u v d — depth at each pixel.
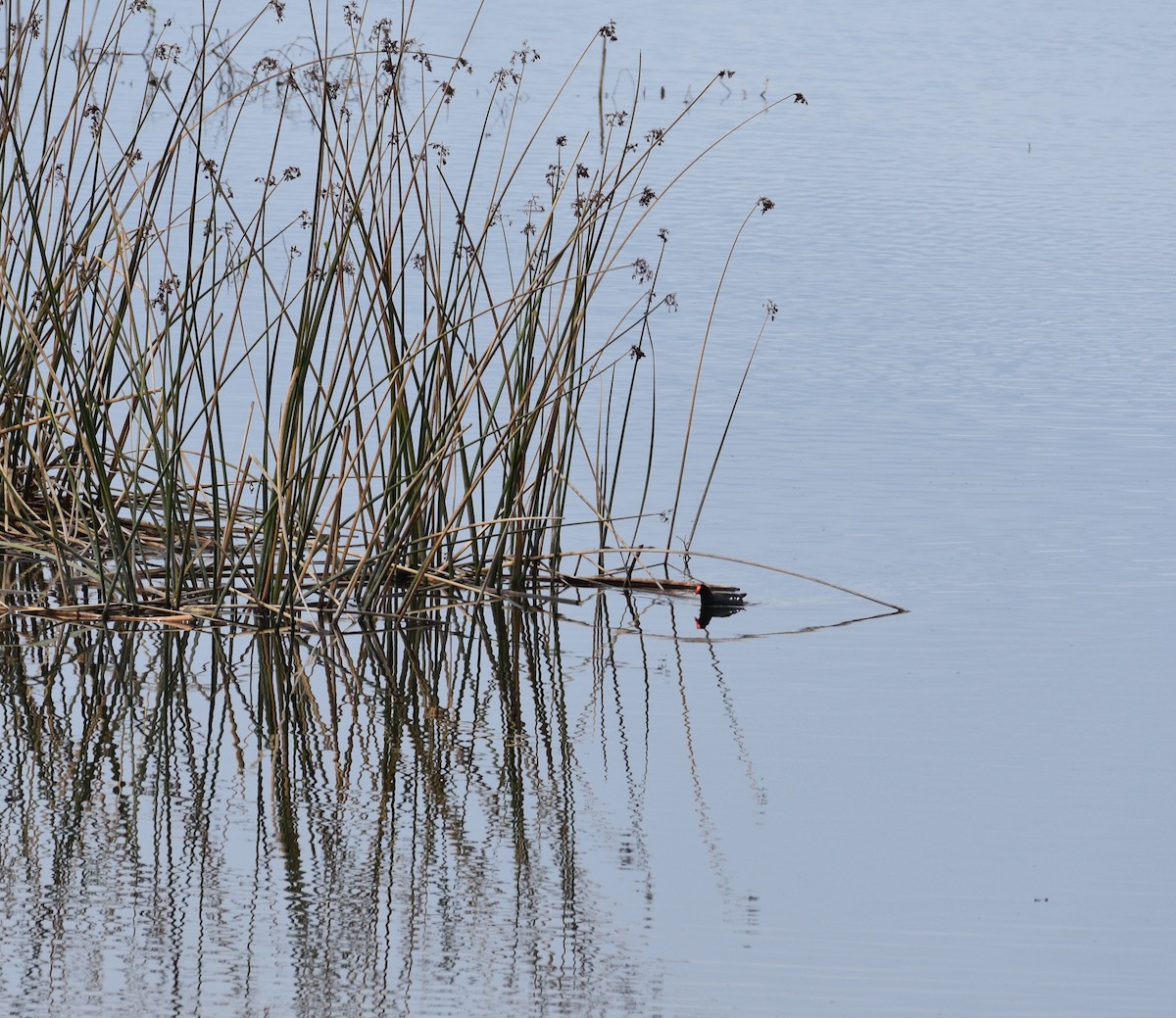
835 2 81.69
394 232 21.00
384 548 21.55
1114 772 16.33
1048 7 82.75
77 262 22.48
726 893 14.08
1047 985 12.70
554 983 12.62
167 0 63.34
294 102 50.53
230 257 23.56
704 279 35.81
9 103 21.58
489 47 60.97
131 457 23.72
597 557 22.42
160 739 17.08
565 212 38.41
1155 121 56.19
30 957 12.95
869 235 40.22
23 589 21.20
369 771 16.44
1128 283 36.75
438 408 21.64
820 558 22.16
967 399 28.84
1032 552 22.34
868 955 13.10
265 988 12.59
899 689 18.34
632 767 16.53
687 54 64.62
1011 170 48.06
